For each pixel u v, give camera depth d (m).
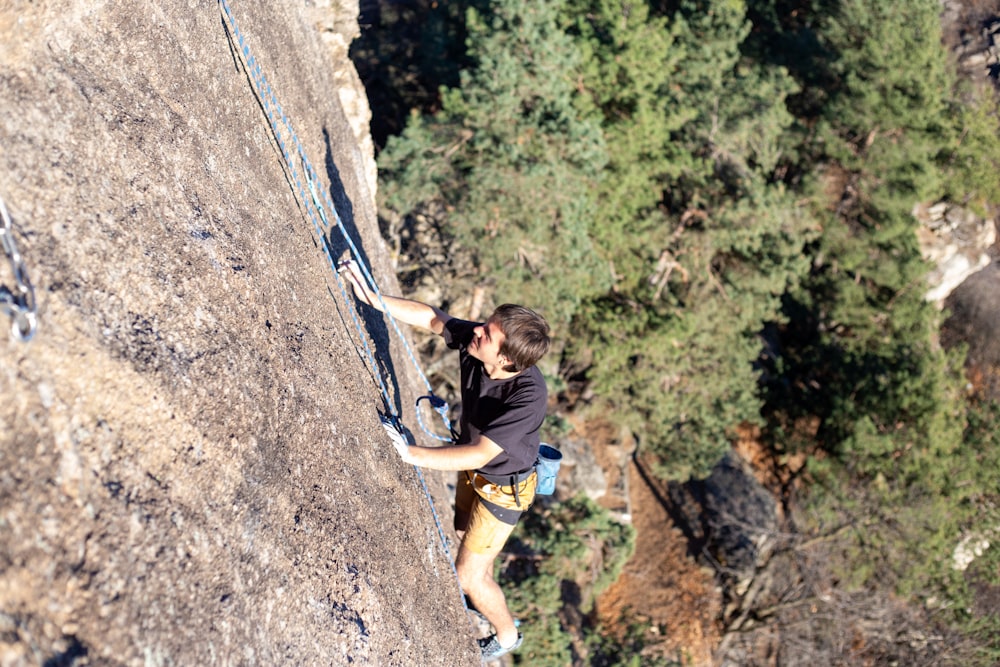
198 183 3.02
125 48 2.86
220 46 3.68
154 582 2.03
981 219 32.47
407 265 16.33
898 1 26.30
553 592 14.53
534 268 17.12
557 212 16.88
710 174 20.78
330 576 2.87
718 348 21.97
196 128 3.17
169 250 2.65
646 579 22.48
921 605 20.77
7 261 1.92
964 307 34.09
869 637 20.92
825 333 26.20
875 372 23.72
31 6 2.38
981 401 27.03
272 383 2.97
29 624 1.65
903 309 25.77
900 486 21.12
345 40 8.57
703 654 21.36
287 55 5.25
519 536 16.47
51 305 2.04
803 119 28.83
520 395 3.69
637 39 18.22
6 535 1.68
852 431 22.36
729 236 20.58
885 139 26.25
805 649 20.53
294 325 3.39
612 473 22.00
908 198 26.08
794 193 24.95
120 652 1.84
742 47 27.59
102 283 2.28
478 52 16.69
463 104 16.33
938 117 26.70
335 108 6.91
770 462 25.95
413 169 16.09
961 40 39.25
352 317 4.40
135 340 2.31
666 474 22.41
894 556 20.41
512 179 15.91
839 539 20.94
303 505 2.88
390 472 3.94
